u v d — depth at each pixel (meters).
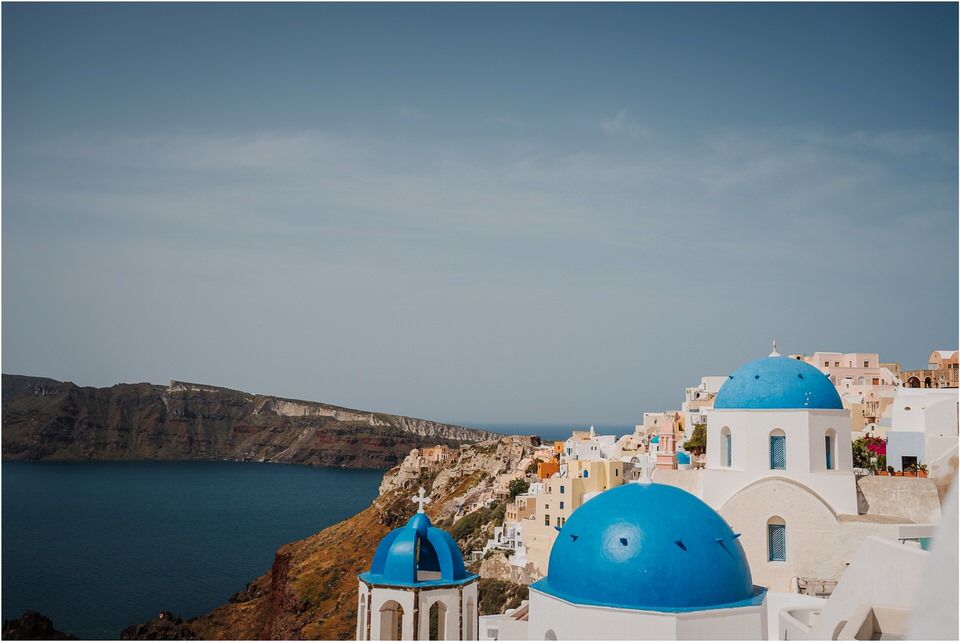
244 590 152.38
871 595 25.09
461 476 161.50
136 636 114.62
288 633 106.62
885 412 81.06
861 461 60.66
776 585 42.78
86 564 178.12
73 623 126.25
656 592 24.42
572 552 26.12
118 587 154.62
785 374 46.47
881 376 100.88
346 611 104.94
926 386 93.31
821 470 45.09
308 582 119.06
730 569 25.34
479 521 116.38
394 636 33.09
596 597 24.88
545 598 25.94
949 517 13.44
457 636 31.19
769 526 43.66
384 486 191.25
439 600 31.02
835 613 27.17
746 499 43.75
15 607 135.25
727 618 24.09
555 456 131.50
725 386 48.16
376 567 32.81
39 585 155.38
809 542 42.75
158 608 137.62
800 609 33.50
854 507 44.41
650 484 27.44
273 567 142.50
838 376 101.38
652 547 25.00
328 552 133.12
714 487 45.81
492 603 84.94
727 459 47.12
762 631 24.73
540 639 26.08
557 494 85.94
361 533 140.62
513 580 87.00
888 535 41.69
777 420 45.19
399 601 30.70
